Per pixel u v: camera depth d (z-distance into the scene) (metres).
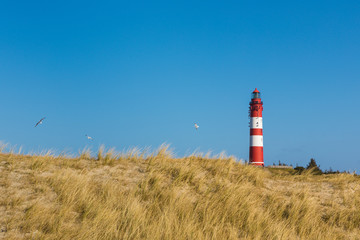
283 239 10.67
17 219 9.64
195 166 15.40
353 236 11.87
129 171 14.23
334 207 13.88
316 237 11.45
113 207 11.11
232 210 11.92
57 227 9.46
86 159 15.21
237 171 16.28
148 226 9.90
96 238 9.18
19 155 14.52
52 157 14.76
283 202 13.59
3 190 11.08
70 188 11.61
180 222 10.80
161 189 12.97
